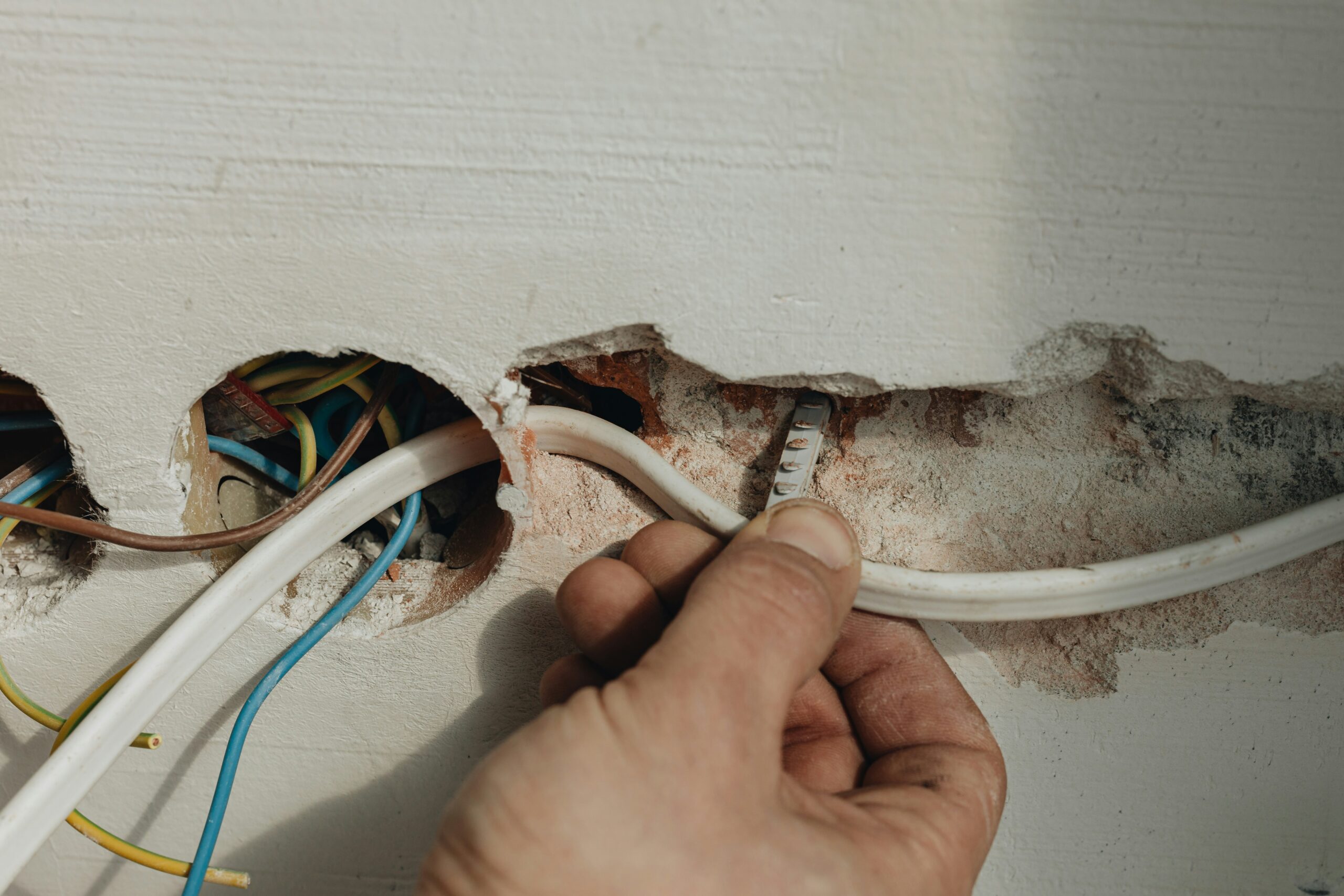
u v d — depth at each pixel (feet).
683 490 2.18
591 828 1.50
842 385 2.07
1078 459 2.33
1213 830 2.64
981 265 1.89
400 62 1.71
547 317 1.98
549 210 1.86
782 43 1.69
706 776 1.56
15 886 3.01
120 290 1.93
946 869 1.81
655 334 2.02
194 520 2.33
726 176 1.81
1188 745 2.54
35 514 2.04
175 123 1.77
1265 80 1.69
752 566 1.78
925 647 2.29
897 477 2.37
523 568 2.41
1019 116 1.75
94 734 2.01
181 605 2.42
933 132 1.76
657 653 1.69
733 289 1.93
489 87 1.73
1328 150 1.75
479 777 1.57
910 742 2.25
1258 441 2.27
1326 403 2.08
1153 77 1.70
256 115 1.76
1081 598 2.09
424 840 2.91
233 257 1.90
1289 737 2.50
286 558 2.19
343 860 2.97
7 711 2.61
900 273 1.90
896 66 1.71
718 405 2.34
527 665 2.56
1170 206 1.81
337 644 2.49
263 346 2.02
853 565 1.91
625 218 1.86
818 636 1.76
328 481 2.24
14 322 1.96
